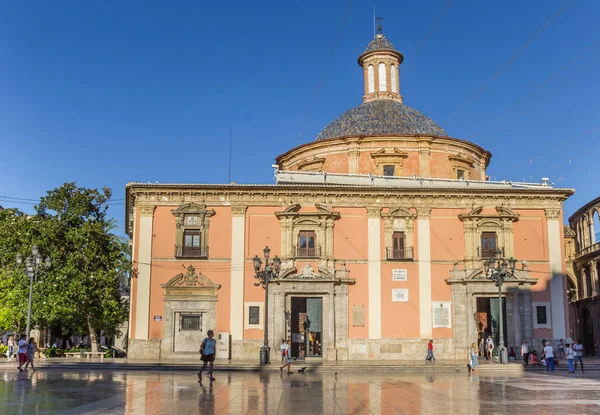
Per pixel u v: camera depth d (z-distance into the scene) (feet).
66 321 134.82
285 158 161.27
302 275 126.21
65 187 132.98
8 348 132.87
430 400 58.65
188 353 123.75
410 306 127.54
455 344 126.31
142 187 127.85
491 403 56.08
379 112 158.81
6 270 134.21
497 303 130.52
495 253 129.80
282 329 124.16
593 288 172.14
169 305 125.08
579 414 48.26
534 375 95.96
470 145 152.56
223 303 125.39
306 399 58.95
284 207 129.59
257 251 127.75
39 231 127.34
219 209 129.08
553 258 131.13
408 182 140.97
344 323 125.70
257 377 89.40
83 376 85.35
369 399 59.36
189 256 126.52
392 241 129.90
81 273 124.88
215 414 47.29
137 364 106.93
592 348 175.63
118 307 131.54
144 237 127.03
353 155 148.15
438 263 129.39
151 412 47.85
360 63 174.70
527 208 133.18
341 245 129.08
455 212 131.95
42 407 50.29
